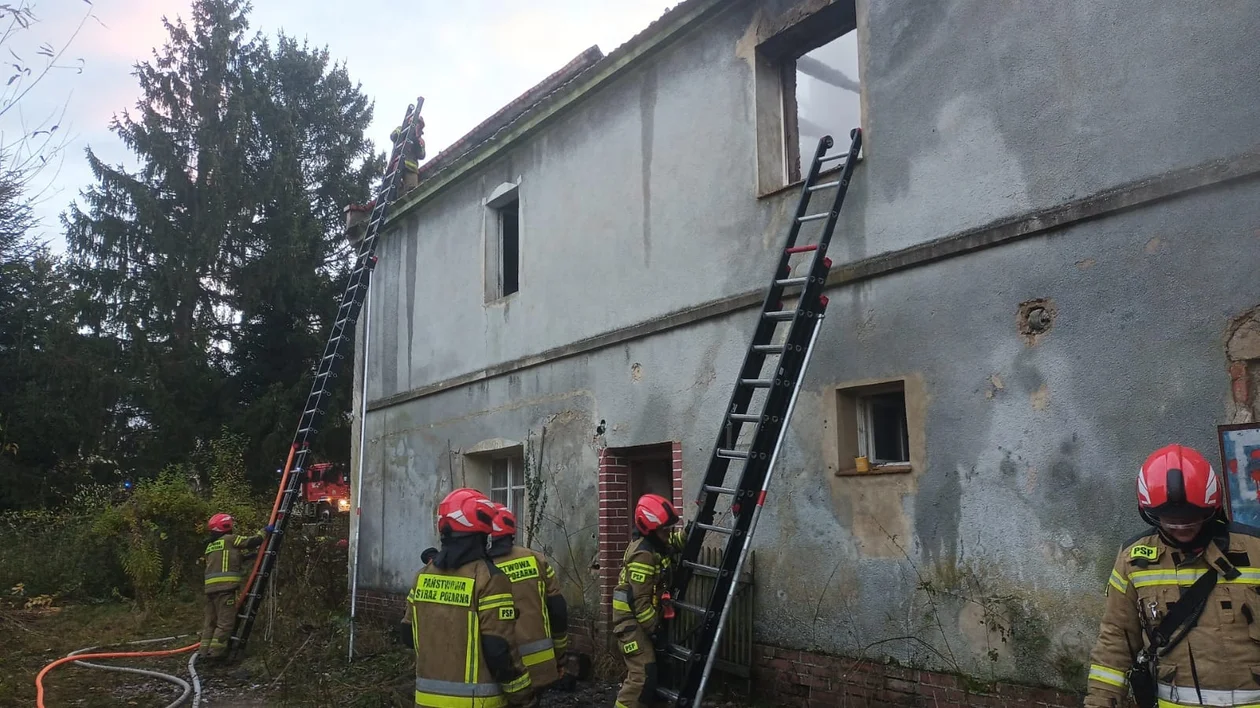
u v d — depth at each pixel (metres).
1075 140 4.61
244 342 23.23
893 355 5.37
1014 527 4.67
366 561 11.01
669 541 5.08
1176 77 4.25
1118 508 4.27
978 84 5.08
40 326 20.97
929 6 5.39
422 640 3.64
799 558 5.79
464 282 9.78
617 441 7.34
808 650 5.66
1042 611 4.51
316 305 23.05
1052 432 4.57
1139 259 4.32
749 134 6.44
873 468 5.54
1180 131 4.22
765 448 4.98
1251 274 3.94
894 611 5.19
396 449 10.80
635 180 7.48
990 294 4.92
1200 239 4.12
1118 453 4.29
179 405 21.30
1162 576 2.82
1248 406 3.90
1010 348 4.79
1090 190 4.53
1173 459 2.79
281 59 25.81
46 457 20.94
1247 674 2.63
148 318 21.92
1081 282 4.53
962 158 5.12
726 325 6.42
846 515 5.53
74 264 21.84
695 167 6.88
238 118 22.69
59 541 14.25
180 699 6.95
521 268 8.84
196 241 21.97
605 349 7.60
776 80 6.56
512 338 8.85
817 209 5.89
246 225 22.70
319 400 9.70
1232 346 3.97
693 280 6.77
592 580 7.45
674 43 7.18
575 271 8.08
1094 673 2.94
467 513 3.68
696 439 6.55
